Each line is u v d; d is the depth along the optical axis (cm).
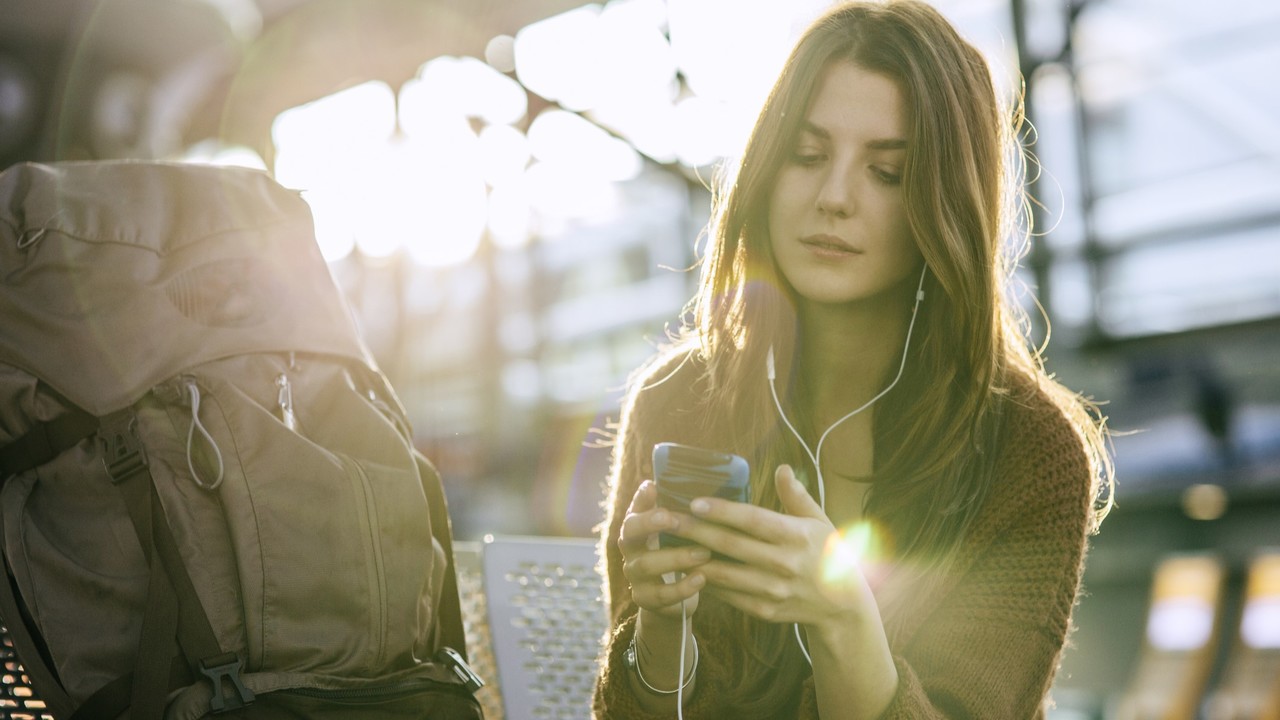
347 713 110
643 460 131
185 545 109
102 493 112
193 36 493
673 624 109
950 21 115
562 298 1275
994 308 115
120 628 109
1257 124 879
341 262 1123
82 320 114
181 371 115
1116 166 918
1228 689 645
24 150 564
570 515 1216
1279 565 710
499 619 142
